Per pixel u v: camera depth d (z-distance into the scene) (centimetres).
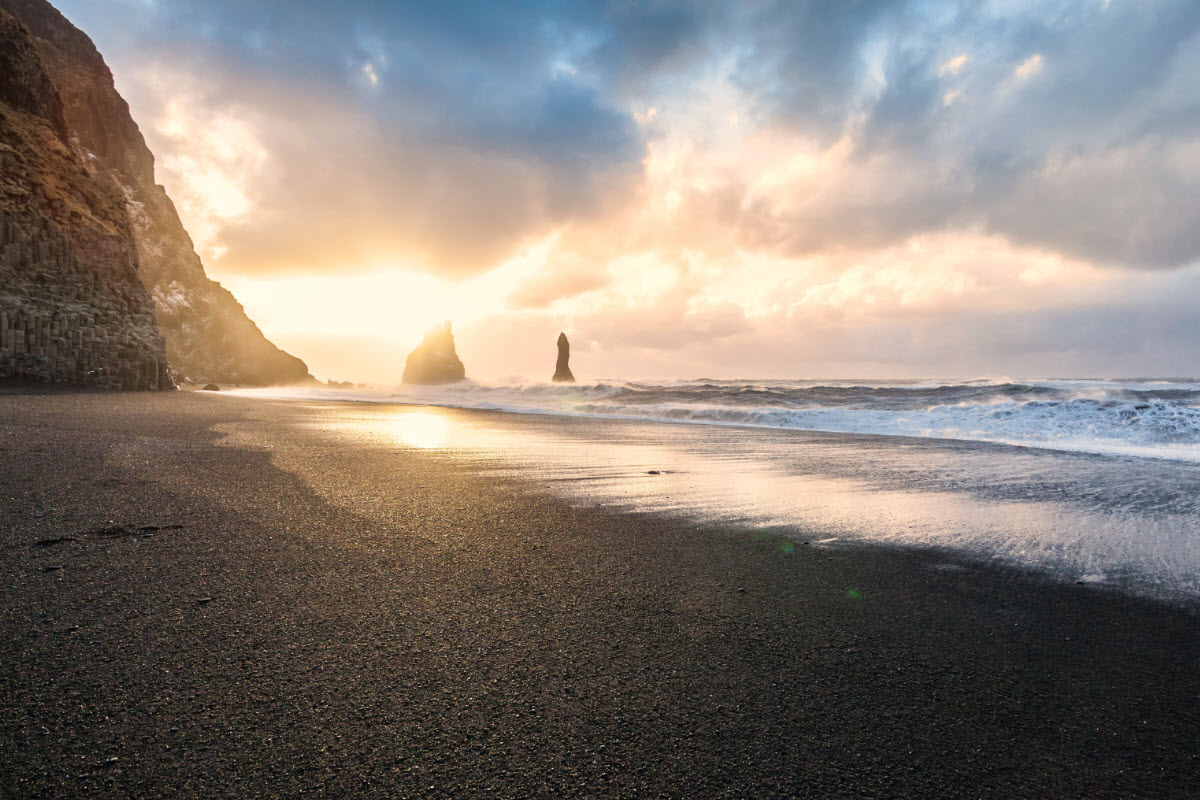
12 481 469
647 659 231
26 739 162
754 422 1872
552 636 249
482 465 751
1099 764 176
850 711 200
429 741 172
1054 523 507
